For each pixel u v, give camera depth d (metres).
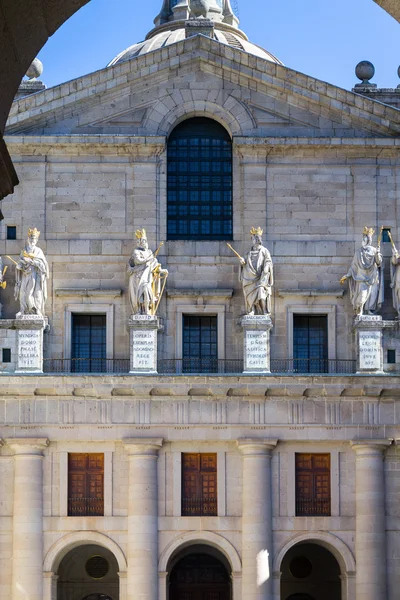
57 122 66.44
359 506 62.97
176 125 67.44
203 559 69.69
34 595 62.00
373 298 64.44
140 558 62.25
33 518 62.47
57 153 66.38
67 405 63.00
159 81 66.88
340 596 69.88
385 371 64.00
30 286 63.56
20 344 63.16
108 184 66.25
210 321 65.88
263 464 63.00
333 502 63.31
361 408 63.28
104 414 62.94
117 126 66.56
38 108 66.06
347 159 66.56
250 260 63.97
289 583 70.50
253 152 66.44
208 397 63.00
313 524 63.16
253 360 63.31
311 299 65.44
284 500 63.31
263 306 63.94
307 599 70.56
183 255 65.88
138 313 63.62
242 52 66.19
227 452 63.59
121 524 62.97
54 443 63.25
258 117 66.75
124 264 65.62
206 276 65.81
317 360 65.38
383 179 66.56
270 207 66.31
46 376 61.97
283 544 63.00
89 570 70.06
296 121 66.81
